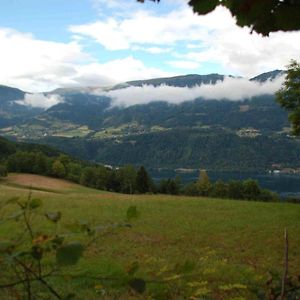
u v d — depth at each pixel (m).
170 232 18.56
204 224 21.11
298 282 1.94
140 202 30.23
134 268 1.65
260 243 16.69
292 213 25.06
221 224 21.27
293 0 1.25
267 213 25.30
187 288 7.92
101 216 23.02
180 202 30.88
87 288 7.84
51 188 81.88
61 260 1.31
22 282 1.44
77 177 98.06
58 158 104.69
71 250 1.33
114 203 28.91
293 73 23.72
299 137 25.31
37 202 1.57
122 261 12.51
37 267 1.49
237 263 13.20
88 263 11.46
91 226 1.54
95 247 14.13
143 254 13.97
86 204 27.97
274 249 15.57
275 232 19.05
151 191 93.12
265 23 1.29
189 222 21.59
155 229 19.11
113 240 15.45
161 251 14.75
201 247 15.85
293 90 23.84
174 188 93.38
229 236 18.19
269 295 1.94
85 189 86.94
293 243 16.45
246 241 17.12
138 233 17.70
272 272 2.07
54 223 1.54
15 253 1.37
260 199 81.12
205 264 12.41
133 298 6.25
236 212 25.81
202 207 28.12
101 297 7.36
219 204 30.14
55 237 1.38
